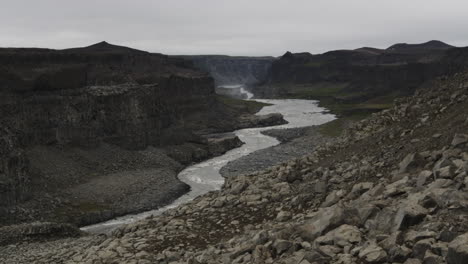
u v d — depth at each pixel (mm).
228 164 100312
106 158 94438
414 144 27328
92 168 88250
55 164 82562
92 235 47594
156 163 99000
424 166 23234
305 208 26391
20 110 84812
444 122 28281
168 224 29516
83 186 77562
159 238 27141
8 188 62688
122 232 31641
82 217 63406
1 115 81000
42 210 64688
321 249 16500
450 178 18906
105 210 66375
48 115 89438
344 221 18469
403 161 24578
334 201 24828
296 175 33188
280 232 20188
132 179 84375
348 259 15180
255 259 18516
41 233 46625
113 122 102688
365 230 17594
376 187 22406
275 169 37281
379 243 15492
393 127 34031
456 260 12477
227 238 25500
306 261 15984
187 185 83250
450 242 13430
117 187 78375
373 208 18484
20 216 61188
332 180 28453
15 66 91250
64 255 32156
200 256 21922
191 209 32406
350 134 39531
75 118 94188
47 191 72000
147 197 74000
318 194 27453
